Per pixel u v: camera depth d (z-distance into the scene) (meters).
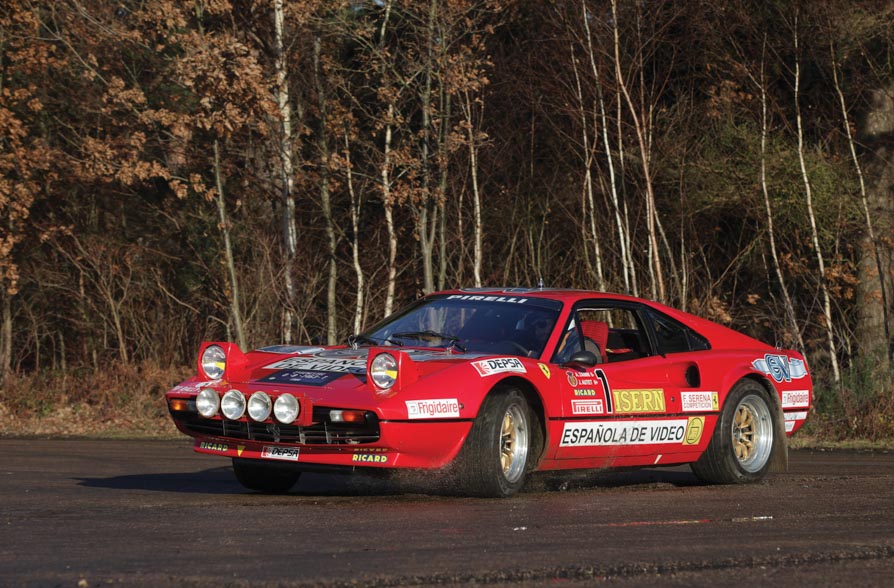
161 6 42.56
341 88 48.59
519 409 15.23
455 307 17.53
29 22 47.62
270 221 53.06
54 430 38.25
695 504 14.45
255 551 10.33
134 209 56.00
